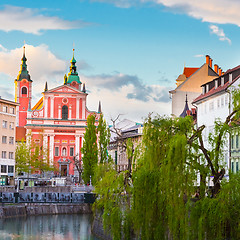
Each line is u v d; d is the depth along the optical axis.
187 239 37.62
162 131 43.03
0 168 116.88
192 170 39.62
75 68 179.25
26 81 179.25
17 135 160.38
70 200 85.69
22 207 87.56
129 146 61.50
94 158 116.81
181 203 38.84
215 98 77.06
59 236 65.00
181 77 117.06
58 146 155.38
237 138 67.56
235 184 36.84
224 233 36.41
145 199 42.16
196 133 41.50
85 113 157.62
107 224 50.50
